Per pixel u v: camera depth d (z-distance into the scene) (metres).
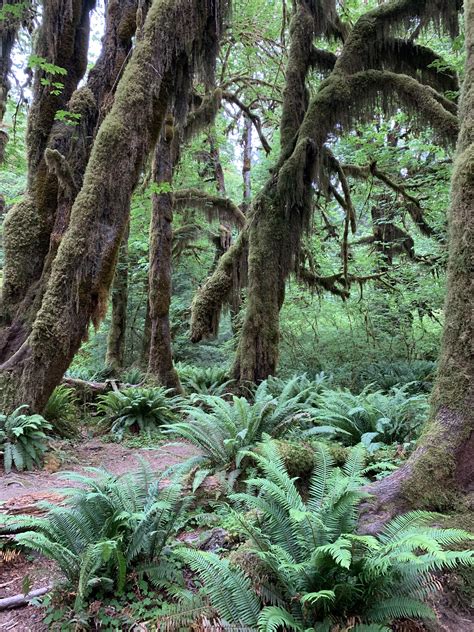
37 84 8.20
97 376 13.30
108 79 8.26
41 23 8.48
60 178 7.34
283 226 10.31
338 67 10.61
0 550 3.55
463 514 3.35
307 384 9.17
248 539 3.32
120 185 7.03
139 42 7.46
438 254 12.35
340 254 13.84
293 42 11.61
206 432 5.27
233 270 11.15
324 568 2.64
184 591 2.89
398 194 13.40
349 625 2.49
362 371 11.64
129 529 3.34
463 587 2.85
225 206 15.23
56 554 2.96
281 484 3.27
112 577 3.13
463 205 3.94
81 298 6.79
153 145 7.64
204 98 13.25
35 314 7.32
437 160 11.93
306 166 10.30
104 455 6.97
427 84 11.69
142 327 18.12
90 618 2.83
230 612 2.58
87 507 3.39
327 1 11.61
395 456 5.23
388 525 3.11
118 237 7.12
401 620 2.63
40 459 6.00
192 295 18.02
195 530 3.97
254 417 5.54
